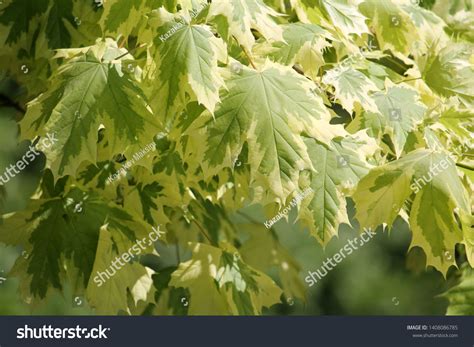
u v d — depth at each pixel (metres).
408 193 2.59
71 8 3.32
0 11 3.33
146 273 3.11
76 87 2.68
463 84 3.07
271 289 3.55
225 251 3.54
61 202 3.14
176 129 2.59
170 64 2.52
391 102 2.92
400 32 3.27
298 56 2.82
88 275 3.07
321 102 2.62
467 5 3.76
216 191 3.25
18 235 3.12
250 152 2.51
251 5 2.65
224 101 2.55
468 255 2.67
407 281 9.54
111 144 2.65
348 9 3.02
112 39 3.01
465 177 2.84
